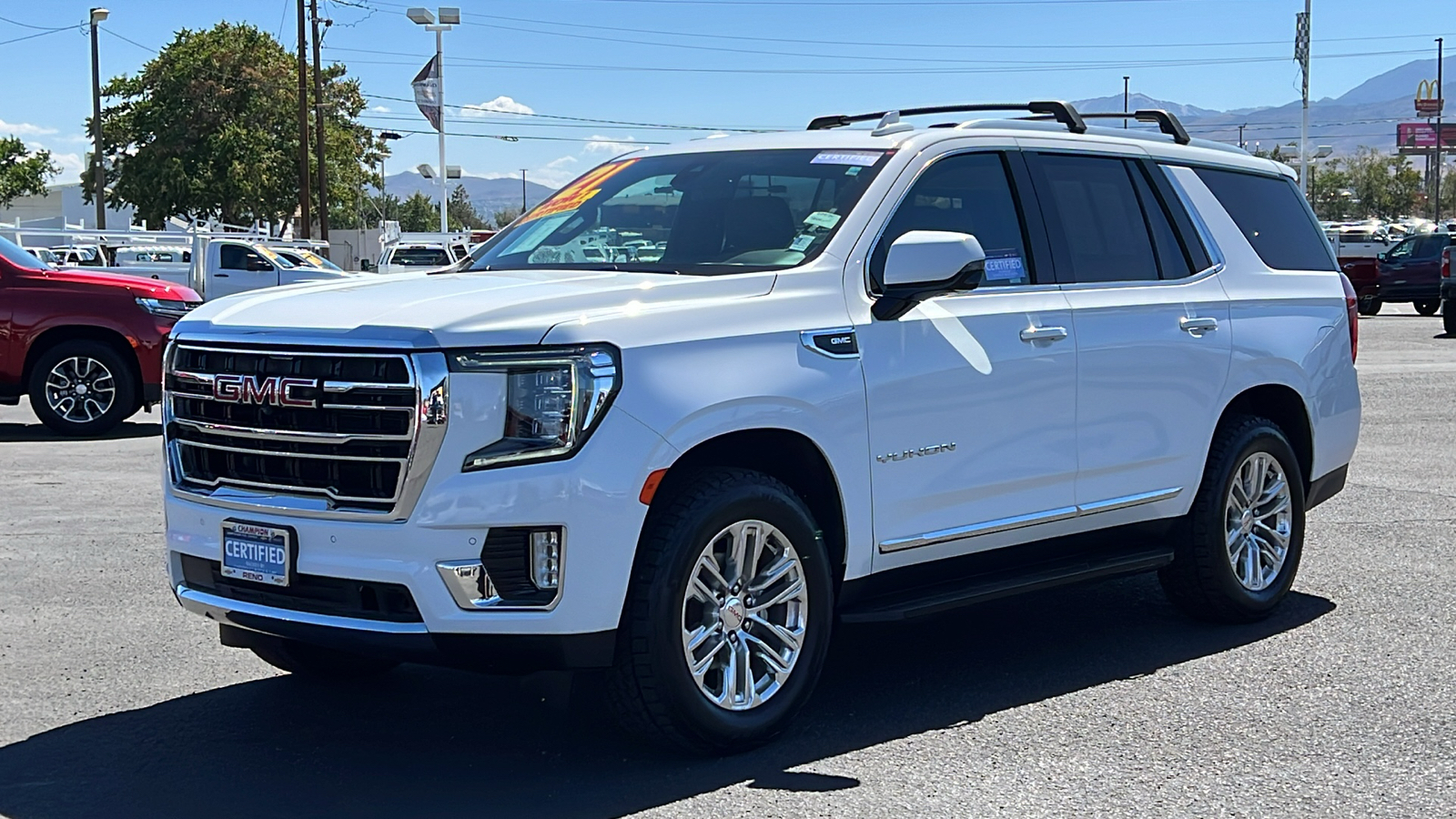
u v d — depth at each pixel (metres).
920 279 5.02
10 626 6.44
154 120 60.06
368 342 4.34
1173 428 6.20
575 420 4.34
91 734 5.06
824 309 5.02
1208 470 6.41
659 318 4.60
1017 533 5.64
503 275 5.26
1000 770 4.70
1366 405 14.75
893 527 5.18
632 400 4.43
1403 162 143.12
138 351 13.22
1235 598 6.50
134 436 13.27
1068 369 5.73
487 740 4.99
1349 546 8.27
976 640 6.39
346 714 5.28
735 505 4.63
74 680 5.68
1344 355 7.21
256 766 4.74
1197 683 5.69
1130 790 4.52
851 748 4.91
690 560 4.53
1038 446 5.64
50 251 31.59
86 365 13.18
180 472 4.84
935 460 5.28
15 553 7.88
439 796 4.46
